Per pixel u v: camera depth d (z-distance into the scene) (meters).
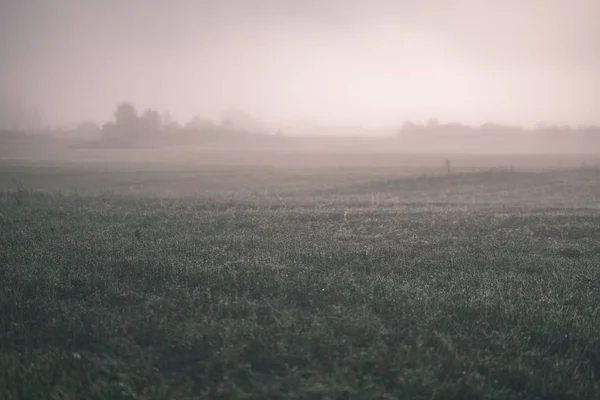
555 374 7.16
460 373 7.05
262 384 6.41
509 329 8.74
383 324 8.59
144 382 6.53
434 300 9.91
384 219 23.09
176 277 11.19
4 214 21.70
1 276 10.88
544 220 23.09
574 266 14.01
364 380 6.63
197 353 7.43
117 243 15.20
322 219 22.78
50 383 6.50
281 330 8.08
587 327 8.84
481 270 13.20
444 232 19.69
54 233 16.98
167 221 20.84
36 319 8.61
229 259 13.28
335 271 12.24
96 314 8.63
